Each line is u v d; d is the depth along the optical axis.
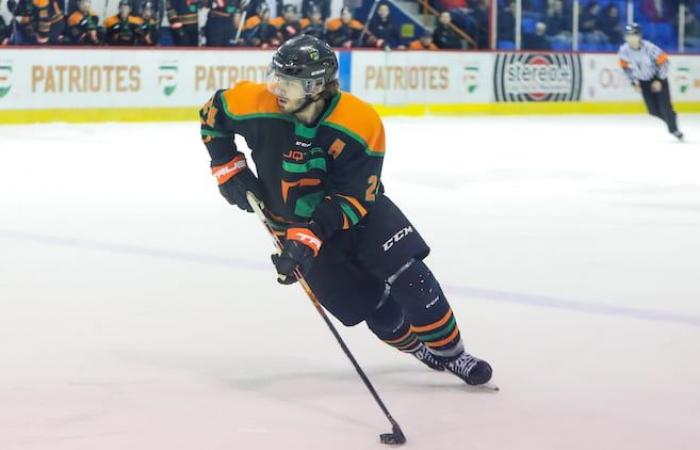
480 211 14.01
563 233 12.30
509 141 24.45
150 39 28.67
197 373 6.54
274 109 5.71
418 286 5.96
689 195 15.89
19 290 8.89
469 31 33.88
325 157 5.68
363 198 5.65
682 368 6.80
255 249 11.02
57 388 6.17
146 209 13.85
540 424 5.64
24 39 27.36
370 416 5.74
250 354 7.01
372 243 5.87
